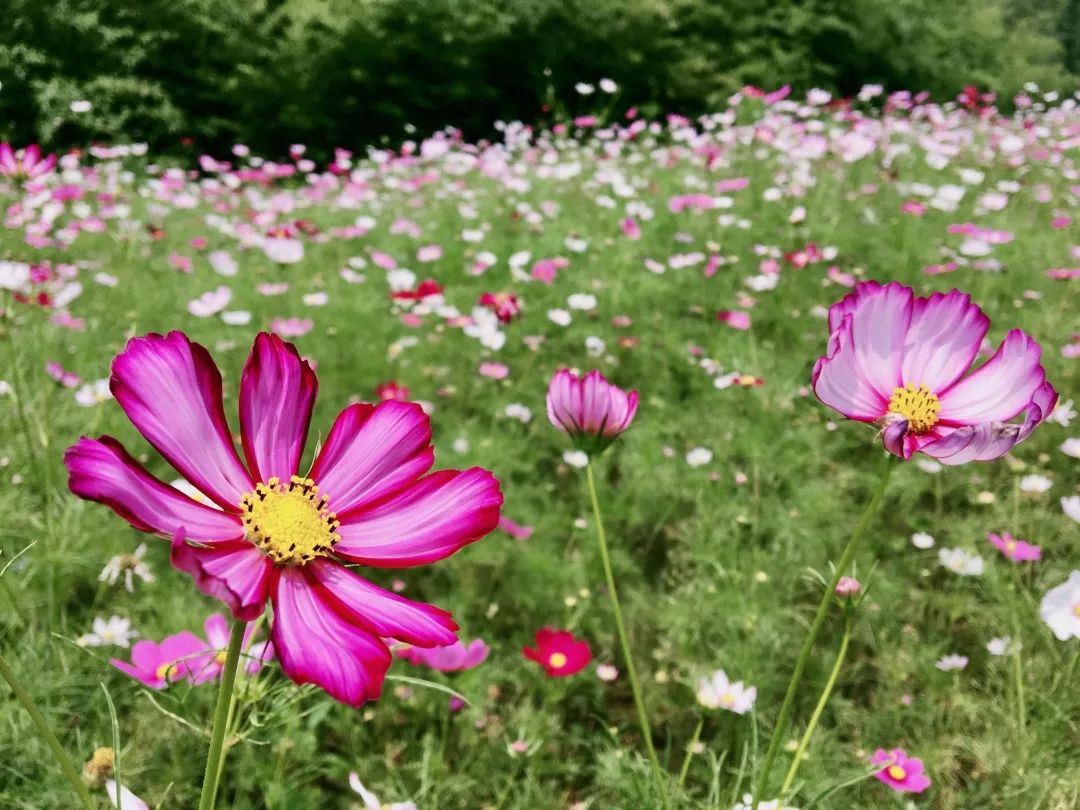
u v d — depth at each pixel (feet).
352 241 3.99
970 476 2.31
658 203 4.26
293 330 2.78
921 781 1.45
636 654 1.91
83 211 3.69
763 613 1.85
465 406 2.71
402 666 1.67
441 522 0.76
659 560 2.21
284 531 0.70
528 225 4.01
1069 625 1.40
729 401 2.65
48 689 1.43
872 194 4.23
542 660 1.58
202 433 0.72
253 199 4.57
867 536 2.18
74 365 2.46
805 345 2.95
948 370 0.96
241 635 0.66
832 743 1.62
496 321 2.86
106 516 1.87
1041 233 3.86
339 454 0.78
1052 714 1.58
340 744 1.62
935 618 1.98
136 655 1.34
